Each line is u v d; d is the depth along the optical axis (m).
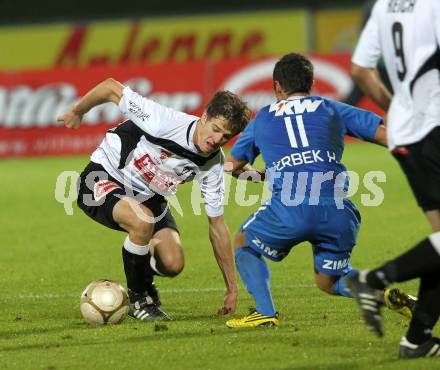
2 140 81.56
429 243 18.09
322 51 99.56
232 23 100.88
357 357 19.20
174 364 19.11
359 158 71.38
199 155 23.75
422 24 18.75
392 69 19.42
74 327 23.55
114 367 19.05
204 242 39.78
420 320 18.72
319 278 22.59
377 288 18.39
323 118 21.84
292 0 104.75
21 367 19.33
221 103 22.22
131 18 104.38
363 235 40.72
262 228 21.95
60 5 112.31
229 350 20.16
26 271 34.25
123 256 24.25
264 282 22.45
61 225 46.31
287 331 21.98
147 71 81.50
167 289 29.66
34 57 103.94
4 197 57.50
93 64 102.94
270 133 22.11
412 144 19.02
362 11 98.31
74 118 24.83
